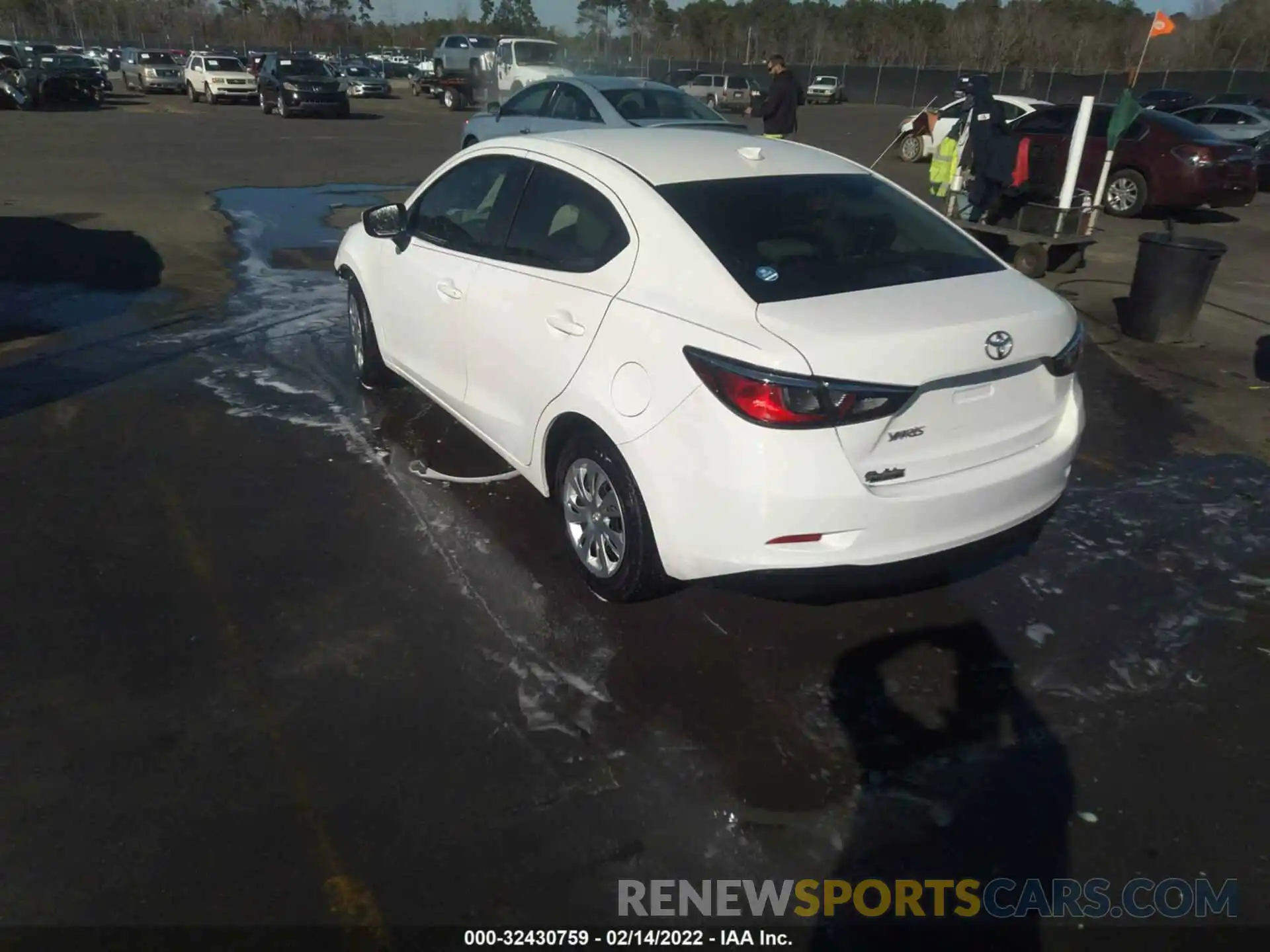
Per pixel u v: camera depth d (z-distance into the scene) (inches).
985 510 129.0
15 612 141.9
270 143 763.4
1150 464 209.0
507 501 180.7
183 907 96.2
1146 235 301.7
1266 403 248.1
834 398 114.7
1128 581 161.2
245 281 329.4
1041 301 134.4
